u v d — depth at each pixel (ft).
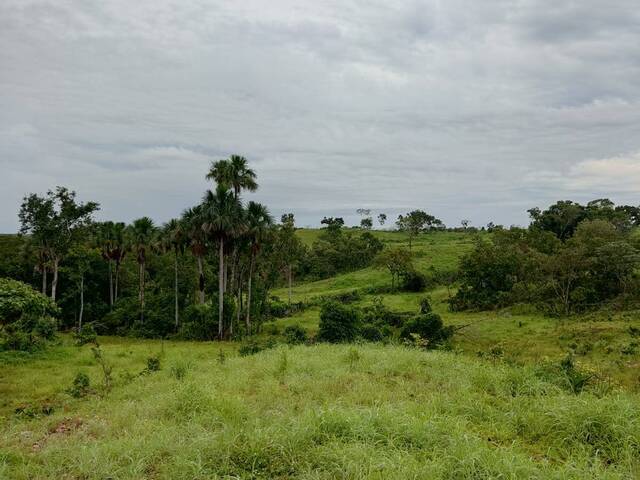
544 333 106.52
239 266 157.38
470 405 30.17
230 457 21.83
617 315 121.08
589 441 24.77
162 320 151.23
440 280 231.30
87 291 175.94
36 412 38.91
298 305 189.88
